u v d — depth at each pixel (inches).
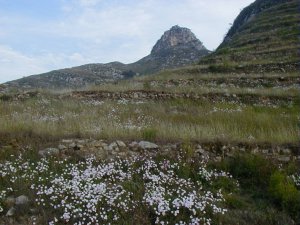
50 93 1010.7
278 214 351.3
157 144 487.5
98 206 347.9
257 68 1433.3
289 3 2474.2
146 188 379.2
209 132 522.0
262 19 2364.7
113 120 624.1
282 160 463.8
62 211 337.4
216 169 438.0
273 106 901.8
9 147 455.8
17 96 961.5
